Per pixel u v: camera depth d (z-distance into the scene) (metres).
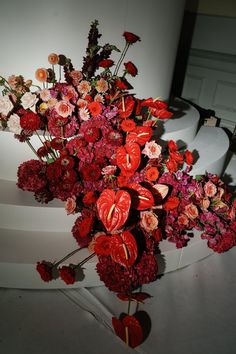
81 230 1.44
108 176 1.54
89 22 1.69
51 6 1.60
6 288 1.58
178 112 2.47
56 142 1.61
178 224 1.64
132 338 1.32
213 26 2.96
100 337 1.41
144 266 1.44
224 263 1.87
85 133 1.55
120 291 1.42
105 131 1.59
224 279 1.77
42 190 1.58
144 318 1.51
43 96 1.64
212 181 1.78
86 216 1.51
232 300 1.65
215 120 2.85
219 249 1.71
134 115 1.82
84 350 1.35
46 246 1.59
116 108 1.66
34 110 1.72
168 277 1.74
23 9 1.60
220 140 2.39
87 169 1.52
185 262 1.78
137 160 1.48
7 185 1.74
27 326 1.42
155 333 1.45
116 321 1.36
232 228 1.73
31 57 1.73
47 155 1.66
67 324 1.45
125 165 1.49
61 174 1.54
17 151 1.70
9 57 1.73
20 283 1.55
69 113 1.56
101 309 1.52
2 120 1.64
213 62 3.06
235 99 3.04
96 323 1.46
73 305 1.53
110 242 1.38
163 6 1.83
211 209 1.75
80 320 1.47
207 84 3.18
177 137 2.15
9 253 1.52
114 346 1.38
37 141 1.68
